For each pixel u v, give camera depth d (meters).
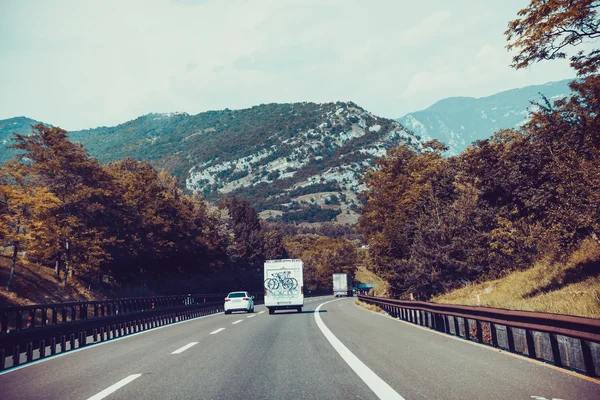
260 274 105.00
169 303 28.45
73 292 47.22
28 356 10.59
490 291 27.70
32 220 39.81
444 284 38.38
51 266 52.12
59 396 6.48
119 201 52.12
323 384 6.74
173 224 65.19
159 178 82.44
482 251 36.88
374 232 61.16
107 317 15.70
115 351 11.77
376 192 61.50
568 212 19.38
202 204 88.06
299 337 13.44
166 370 8.33
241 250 95.19
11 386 7.42
